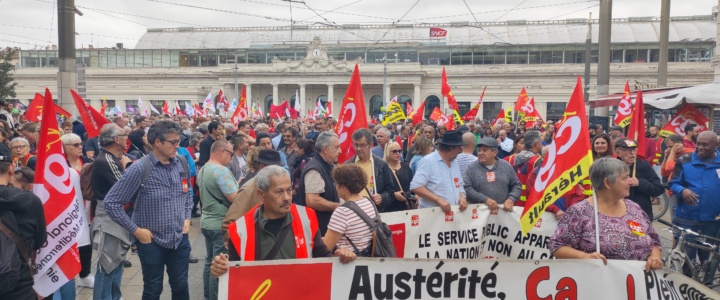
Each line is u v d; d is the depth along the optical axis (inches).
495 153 269.1
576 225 168.2
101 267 233.6
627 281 162.6
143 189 207.9
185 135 526.0
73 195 201.2
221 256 153.8
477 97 2760.8
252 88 3016.7
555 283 165.8
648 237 166.2
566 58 2677.2
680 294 164.2
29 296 171.0
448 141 259.8
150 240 206.8
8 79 1032.8
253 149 262.7
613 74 2596.0
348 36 3058.6
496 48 2743.6
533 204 198.7
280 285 156.2
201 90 2987.2
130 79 3046.3
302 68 2847.0
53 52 3034.0
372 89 2920.8
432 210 239.9
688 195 273.7
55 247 196.1
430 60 2829.7
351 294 160.2
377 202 247.9
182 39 3238.2
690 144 456.8
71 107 589.0
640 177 265.3
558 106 2677.2
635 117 307.1
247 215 163.3
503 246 246.7
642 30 2778.1
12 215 165.6
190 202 231.3
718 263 245.9
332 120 747.4
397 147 297.7
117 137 241.3
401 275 162.6
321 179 221.1
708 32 2709.2
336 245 177.9
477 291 166.1
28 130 370.6
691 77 2501.2
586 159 181.5
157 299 215.5
